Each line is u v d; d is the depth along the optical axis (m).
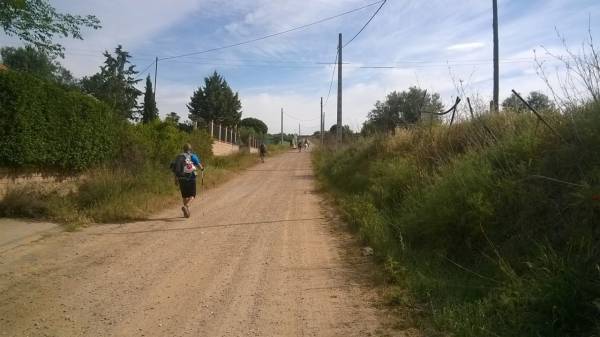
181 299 5.48
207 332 4.55
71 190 12.15
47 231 9.10
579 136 5.94
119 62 51.31
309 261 7.23
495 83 13.60
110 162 14.87
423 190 8.64
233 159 32.56
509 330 4.12
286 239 8.85
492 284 5.20
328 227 10.11
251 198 15.25
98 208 10.93
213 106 81.56
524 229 5.73
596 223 4.86
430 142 11.87
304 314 5.04
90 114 13.73
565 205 5.38
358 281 6.20
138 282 6.09
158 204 12.48
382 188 11.24
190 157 11.64
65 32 12.36
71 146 12.80
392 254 6.85
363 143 20.84
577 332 3.90
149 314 5.00
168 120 21.81
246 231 9.62
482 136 9.06
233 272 6.61
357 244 8.34
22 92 10.62
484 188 6.68
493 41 13.67
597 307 3.71
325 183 19.03
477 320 4.36
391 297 5.43
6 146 10.44
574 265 4.43
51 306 5.19
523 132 7.46
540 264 4.79
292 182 21.38
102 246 8.06
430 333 4.45
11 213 10.13
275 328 4.67
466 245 6.49
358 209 10.34
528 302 4.35
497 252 5.35
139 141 16.73
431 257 6.66
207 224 10.36
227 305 5.30
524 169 6.38
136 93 51.88
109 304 5.28
